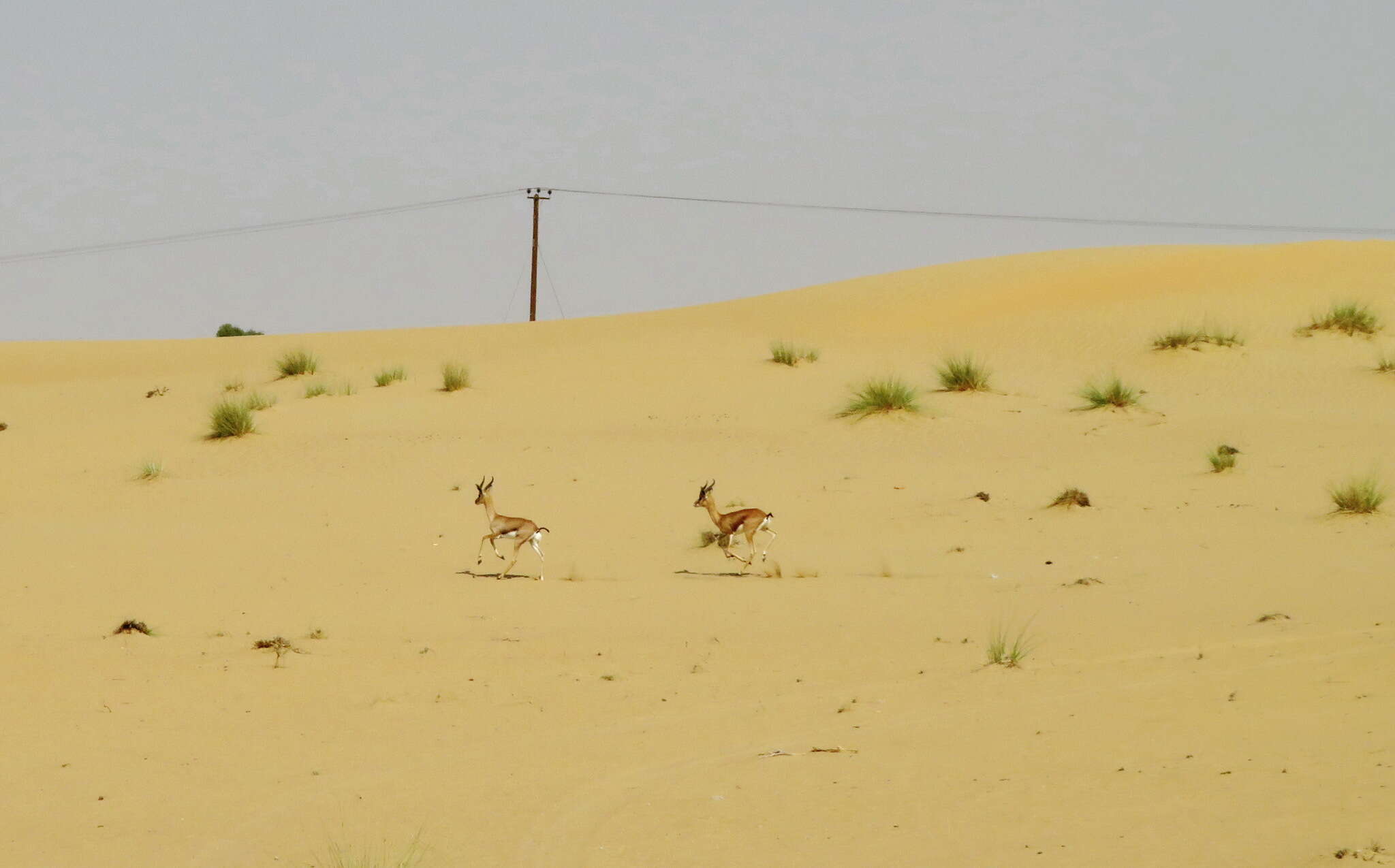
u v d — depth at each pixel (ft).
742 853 82.12
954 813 87.51
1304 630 143.95
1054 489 257.55
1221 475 258.98
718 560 214.48
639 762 105.09
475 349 501.97
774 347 442.09
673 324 538.47
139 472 308.19
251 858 85.46
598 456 303.27
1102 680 126.00
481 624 166.91
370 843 87.20
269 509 265.54
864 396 341.21
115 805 97.55
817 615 169.17
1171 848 77.66
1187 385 371.56
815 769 100.48
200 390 428.15
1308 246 564.71
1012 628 155.84
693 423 338.75
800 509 253.03
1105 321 459.73
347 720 121.08
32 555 222.89
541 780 100.94
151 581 199.82
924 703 120.98
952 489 262.47
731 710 121.70
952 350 441.68
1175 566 192.65
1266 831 79.10
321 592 190.29
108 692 132.16
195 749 112.47
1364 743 96.84
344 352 519.19
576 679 136.36
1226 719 107.45
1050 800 88.94
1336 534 207.92
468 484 281.74
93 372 529.04
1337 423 302.86
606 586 193.36
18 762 109.19
